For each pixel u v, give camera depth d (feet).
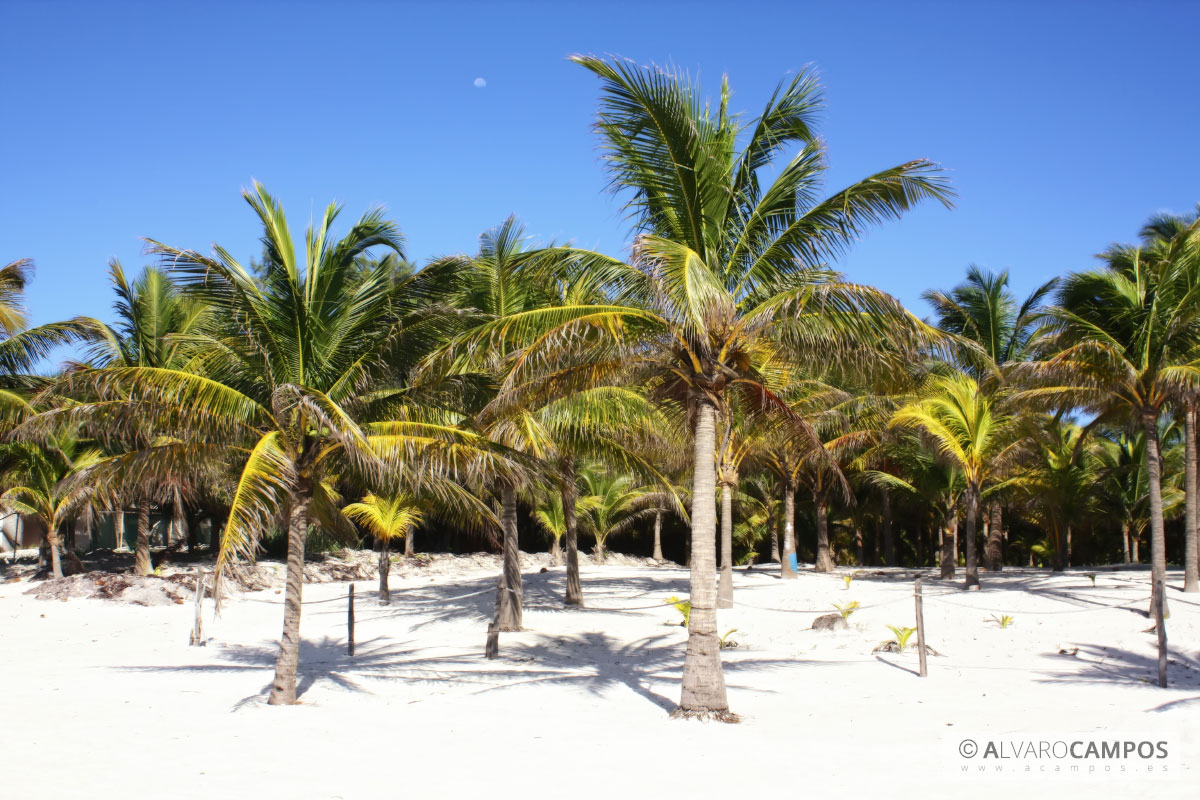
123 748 25.91
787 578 86.07
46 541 90.12
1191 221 75.25
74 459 80.84
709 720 30.37
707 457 32.53
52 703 32.81
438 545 144.87
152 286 78.38
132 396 32.12
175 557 106.93
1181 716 30.12
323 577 97.66
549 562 125.39
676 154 32.89
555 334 30.78
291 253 35.24
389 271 37.60
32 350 74.84
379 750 26.43
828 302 30.50
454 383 37.68
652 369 35.35
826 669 41.98
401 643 52.54
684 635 53.21
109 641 52.80
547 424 52.80
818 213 32.45
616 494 126.31
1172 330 54.29
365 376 35.04
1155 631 49.55
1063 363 55.36
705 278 27.17
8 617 62.64
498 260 52.70
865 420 82.58
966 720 30.25
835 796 21.42
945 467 85.97
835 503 121.08
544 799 21.42
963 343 31.30
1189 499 63.00
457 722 30.60
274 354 34.55
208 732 28.48
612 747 26.78
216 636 55.77
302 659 46.50
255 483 29.50
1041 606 59.47
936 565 142.72
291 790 21.85
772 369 48.42
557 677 39.86
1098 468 104.06
